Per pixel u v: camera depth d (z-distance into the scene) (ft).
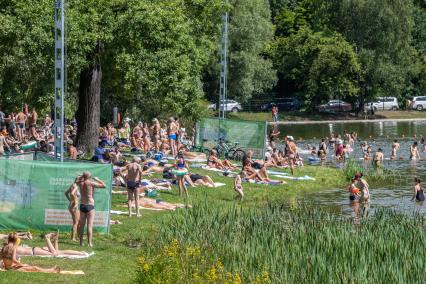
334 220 175.11
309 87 609.42
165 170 235.61
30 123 276.00
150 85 249.55
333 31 627.05
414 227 167.22
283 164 303.27
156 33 249.96
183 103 268.82
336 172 299.99
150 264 120.37
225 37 320.29
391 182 284.41
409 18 603.67
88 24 239.91
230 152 300.40
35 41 230.27
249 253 138.00
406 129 528.22
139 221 175.32
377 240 148.25
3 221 155.63
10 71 249.14
